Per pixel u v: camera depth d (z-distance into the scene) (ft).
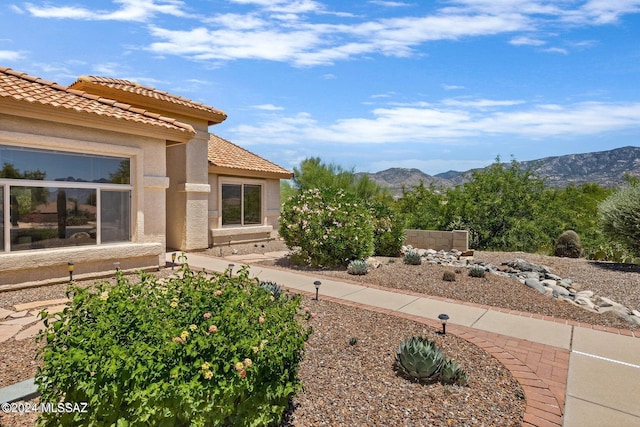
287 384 10.34
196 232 46.16
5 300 23.26
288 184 92.73
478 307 24.52
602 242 60.49
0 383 13.11
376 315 22.21
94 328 10.07
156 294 13.30
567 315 23.90
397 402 12.73
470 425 11.62
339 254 36.32
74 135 27.81
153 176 32.78
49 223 27.17
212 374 8.82
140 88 42.45
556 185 70.33
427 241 53.83
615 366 16.20
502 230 64.69
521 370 15.52
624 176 102.99
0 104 23.72
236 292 13.33
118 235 31.04
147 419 8.36
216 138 61.98
